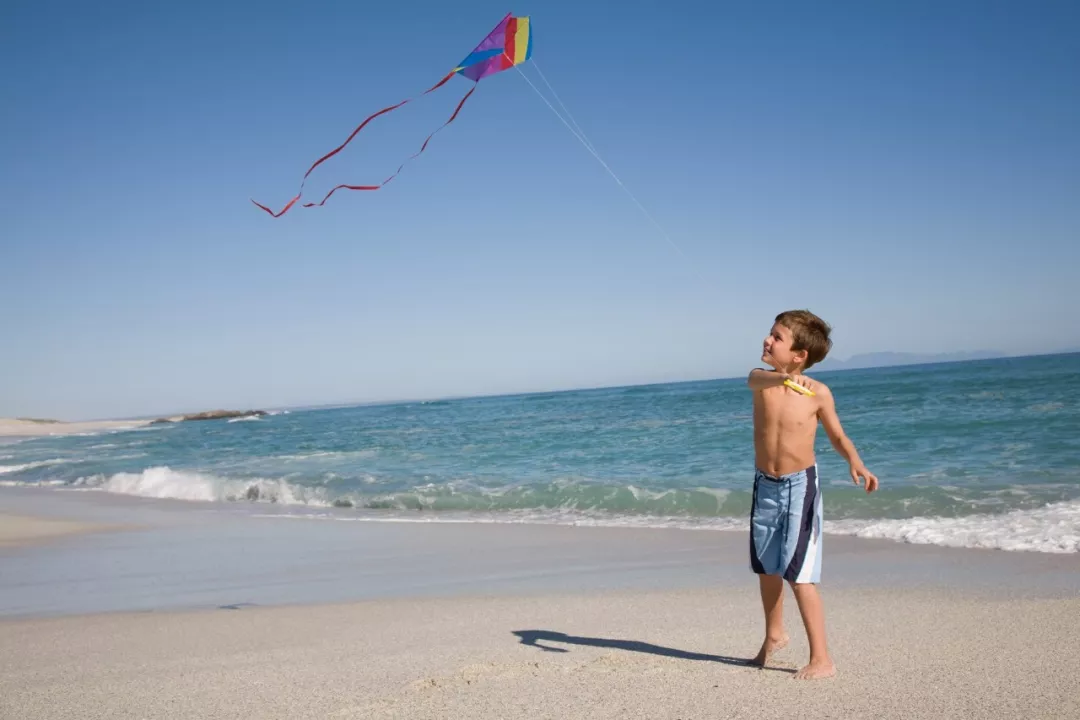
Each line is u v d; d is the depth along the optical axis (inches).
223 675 137.4
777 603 125.2
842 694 108.3
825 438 558.9
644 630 157.3
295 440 1090.7
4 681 142.9
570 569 237.5
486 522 340.5
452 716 106.5
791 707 104.2
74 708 121.9
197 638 172.9
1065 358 3420.3
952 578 190.9
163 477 581.0
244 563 277.3
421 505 408.5
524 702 110.7
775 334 120.8
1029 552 214.5
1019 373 1549.0
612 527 309.4
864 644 135.3
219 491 501.7
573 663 130.3
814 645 117.0
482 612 184.4
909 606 163.6
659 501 360.8
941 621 148.8
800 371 121.8
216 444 1088.8
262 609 202.2
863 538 253.1
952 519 267.4
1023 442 467.5
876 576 200.2
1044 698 102.8
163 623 189.9
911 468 403.2
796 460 117.7
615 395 2301.9
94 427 2513.5
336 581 239.5
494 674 125.1
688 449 585.6
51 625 193.8
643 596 192.2
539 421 1112.8
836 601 174.1
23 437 1974.7
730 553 245.4
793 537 117.1
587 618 171.9
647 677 120.2
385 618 183.8
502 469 541.6
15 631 188.4
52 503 522.9
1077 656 120.0
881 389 1278.3
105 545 334.6
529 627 165.9
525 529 316.8
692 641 145.6
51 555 316.8
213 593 229.8
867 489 116.0
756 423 122.4
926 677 114.0
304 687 125.7
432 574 242.5
